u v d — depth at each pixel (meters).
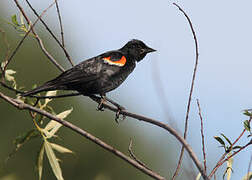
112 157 18.58
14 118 17.61
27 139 5.38
